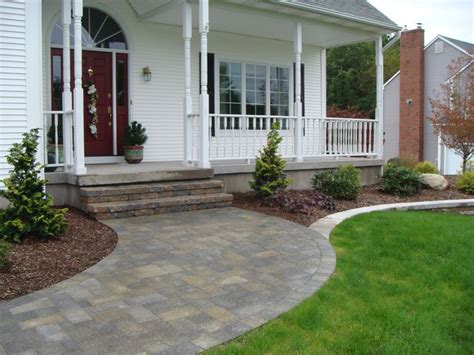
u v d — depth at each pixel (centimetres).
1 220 513
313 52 1288
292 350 291
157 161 997
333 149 1060
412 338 316
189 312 343
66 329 312
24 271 424
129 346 290
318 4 946
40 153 665
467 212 930
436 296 398
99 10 919
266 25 1019
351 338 310
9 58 629
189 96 843
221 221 643
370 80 3216
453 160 2028
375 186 1095
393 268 466
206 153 814
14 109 636
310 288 396
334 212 765
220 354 279
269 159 805
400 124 2288
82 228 580
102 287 391
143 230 579
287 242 543
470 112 1407
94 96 917
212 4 837
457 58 1956
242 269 444
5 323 321
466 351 307
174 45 1014
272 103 1205
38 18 646
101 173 693
